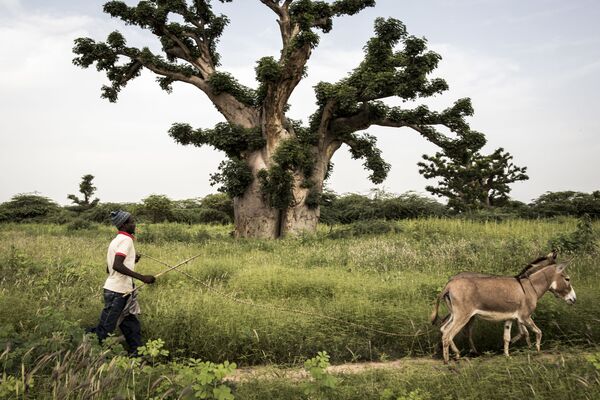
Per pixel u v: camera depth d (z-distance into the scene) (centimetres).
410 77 2219
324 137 2478
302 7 2295
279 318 711
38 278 988
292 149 2259
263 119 2411
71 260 1175
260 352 655
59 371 429
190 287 913
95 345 532
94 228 2994
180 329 662
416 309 765
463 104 2359
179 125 2500
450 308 655
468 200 3716
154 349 506
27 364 490
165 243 1858
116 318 609
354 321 733
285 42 2480
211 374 400
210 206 4316
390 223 2231
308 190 2409
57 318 604
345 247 1595
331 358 668
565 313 733
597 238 1388
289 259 1402
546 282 682
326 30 2612
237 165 2325
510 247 1334
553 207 3512
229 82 2447
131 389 452
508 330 662
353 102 2222
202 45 2597
